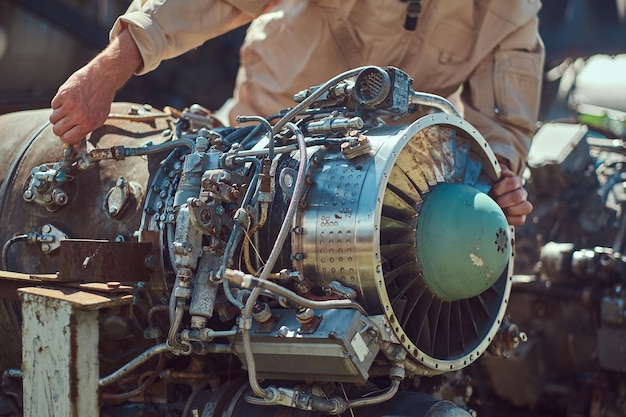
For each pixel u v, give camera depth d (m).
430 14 3.53
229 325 2.78
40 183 3.00
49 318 2.56
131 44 3.09
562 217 4.75
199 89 7.76
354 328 2.37
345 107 2.79
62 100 2.93
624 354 4.26
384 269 2.62
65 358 2.52
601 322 4.33
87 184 3.04
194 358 2.88
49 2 7.07
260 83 3.92
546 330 4.61
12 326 3.12
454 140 2.83
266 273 2.38
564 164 4.80
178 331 2.67
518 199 3.01
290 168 2.63
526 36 3.56
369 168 2.52
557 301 4.55
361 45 3.67
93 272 2.64
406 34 3.57
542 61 3.64
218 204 2.60
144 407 2.92
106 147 3.13
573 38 6.84
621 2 6.76
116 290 2.57
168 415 2.91
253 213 2.57
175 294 2.55
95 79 2.99
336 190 2.53
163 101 7.64
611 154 5.29
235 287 2.62
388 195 2.62
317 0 3.73
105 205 2.96
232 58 7.80
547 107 7.12
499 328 3.00
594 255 4.37
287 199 2.61
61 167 2.98
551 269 4.49
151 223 2.83
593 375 4.52
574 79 7.28
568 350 4.59
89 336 2.56
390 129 2.64
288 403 2.43
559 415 4.77
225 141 2.88
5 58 7.05
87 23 7.25
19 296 2.63
